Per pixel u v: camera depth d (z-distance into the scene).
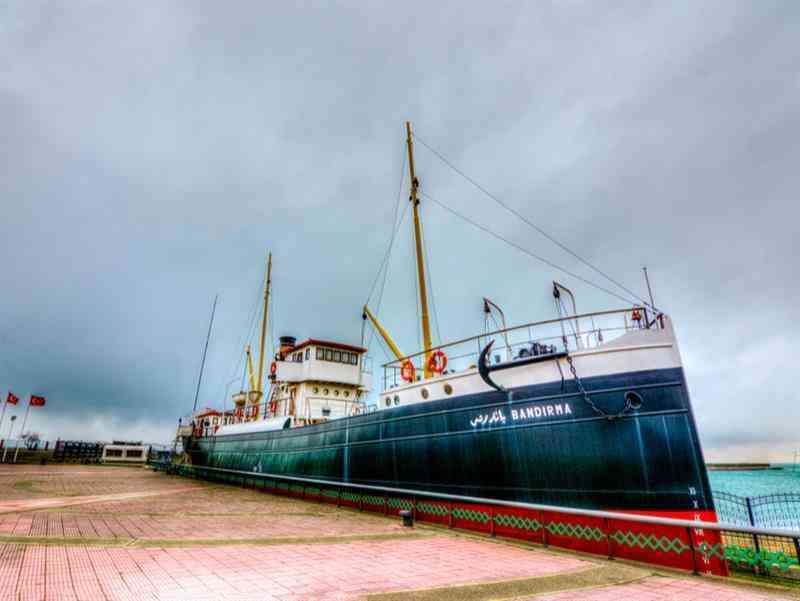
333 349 32.75
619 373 12.18
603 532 11.23
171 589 6.40
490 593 6.77
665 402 11.54
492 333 15.41
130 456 65.12
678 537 10.30
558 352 13.09
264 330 45.00
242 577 7.20
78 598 5.85
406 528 13.37
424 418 16.52
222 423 44.88
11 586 6.23
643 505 11.14
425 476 15.92
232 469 32.09
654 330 12.16
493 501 11.66
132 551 8.79
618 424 11.92
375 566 8.35
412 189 24.02
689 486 10.80
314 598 6.27
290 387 32.66
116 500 18.94
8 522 11.70
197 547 9.41
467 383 15.23
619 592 7.07
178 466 41.16
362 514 16.66
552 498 12.50
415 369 18.64
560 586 7.30
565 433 12.66
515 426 13.69
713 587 7.48
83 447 66.44
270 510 17.11
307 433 23.84
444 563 8.81
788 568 10.15
